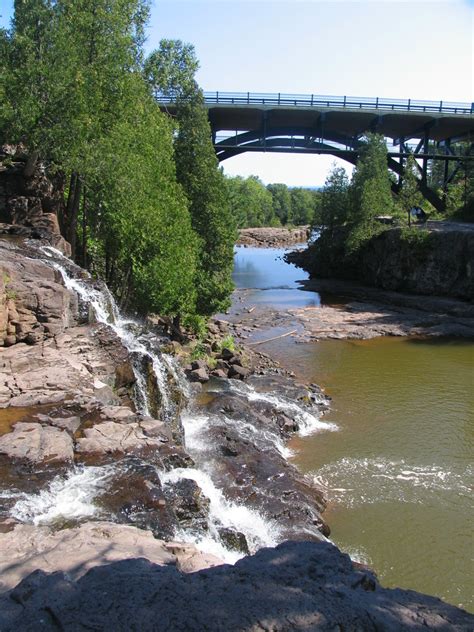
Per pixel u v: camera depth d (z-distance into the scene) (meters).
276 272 62.25
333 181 56.78
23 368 13.38
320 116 50.47
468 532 12.90
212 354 26.33
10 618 4.59
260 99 48.59
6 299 13.94
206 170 27.84
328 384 23.91
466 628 4.44
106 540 7.07
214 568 5.21
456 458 16.67
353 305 42.06
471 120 51.53
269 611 4.39
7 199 21.73
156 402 15.73
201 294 27.39
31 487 9.23
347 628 4.29
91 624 4.29
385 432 18.66
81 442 10.73
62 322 15.05
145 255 22.92
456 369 26.12
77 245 25.92
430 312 38.81
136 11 28.81
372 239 48.66
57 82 19.25
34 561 6.27
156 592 4.70
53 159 21.56
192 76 35.00
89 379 13.39
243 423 17.94
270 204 132.38
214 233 27.92
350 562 5.39
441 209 56.44
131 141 23.30
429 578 11.34
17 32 19.52
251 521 12.29
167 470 10.73
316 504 13.55
